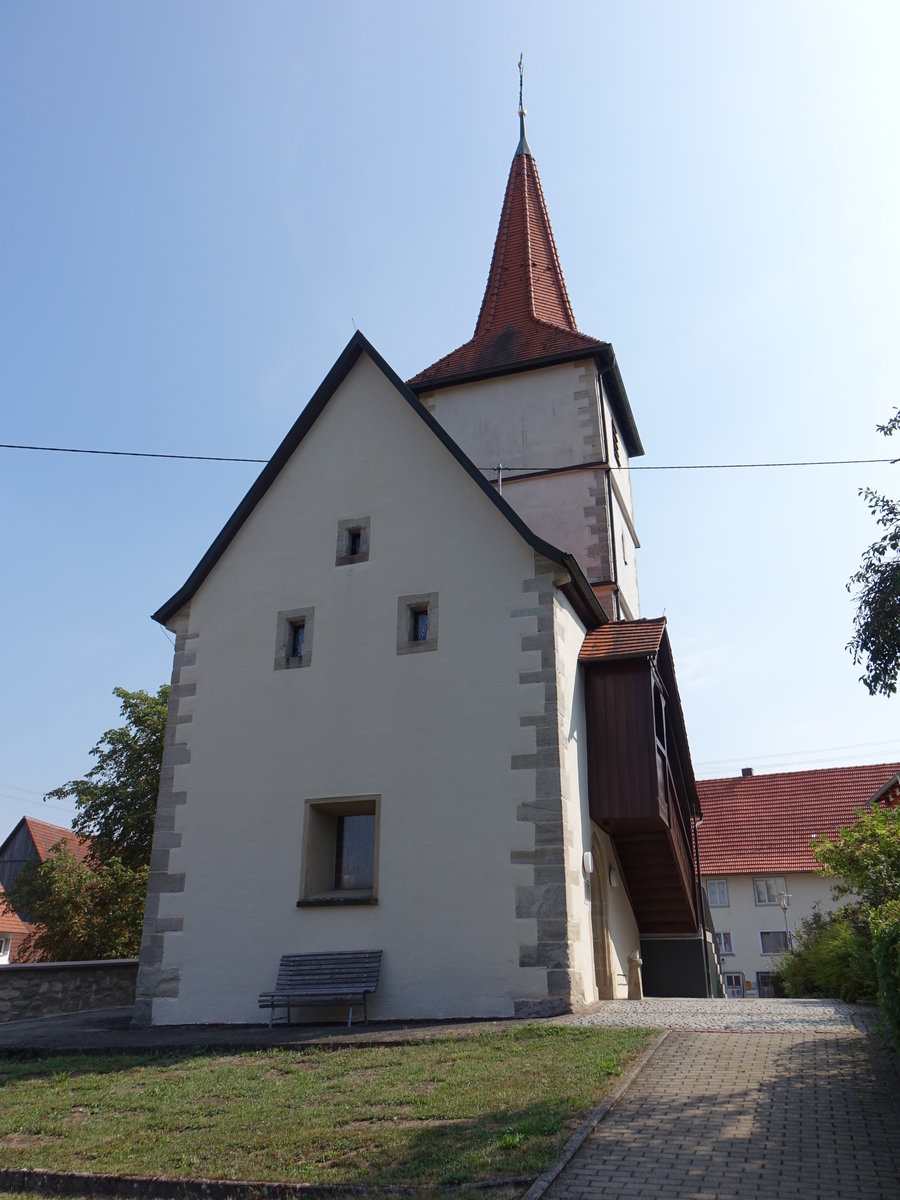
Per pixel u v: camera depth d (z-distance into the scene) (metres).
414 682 13.35
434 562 13.88
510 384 21.20
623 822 14.08
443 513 14.11
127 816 25.38
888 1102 6.92
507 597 13.27
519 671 12.87
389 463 14.75
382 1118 7.16
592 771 14.02
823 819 34.56
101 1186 6.49
